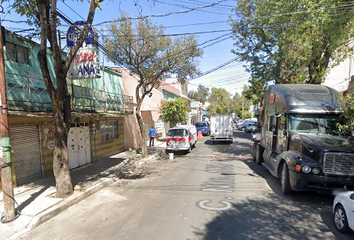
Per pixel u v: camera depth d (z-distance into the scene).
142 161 12.39
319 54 10.43
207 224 4.76
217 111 60.88
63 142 6.63
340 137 6.73
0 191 7.01
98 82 12.82
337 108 7.26
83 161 11.62
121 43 11.88
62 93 6.55
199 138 25.78
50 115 7.68
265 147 9.85
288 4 8.59
